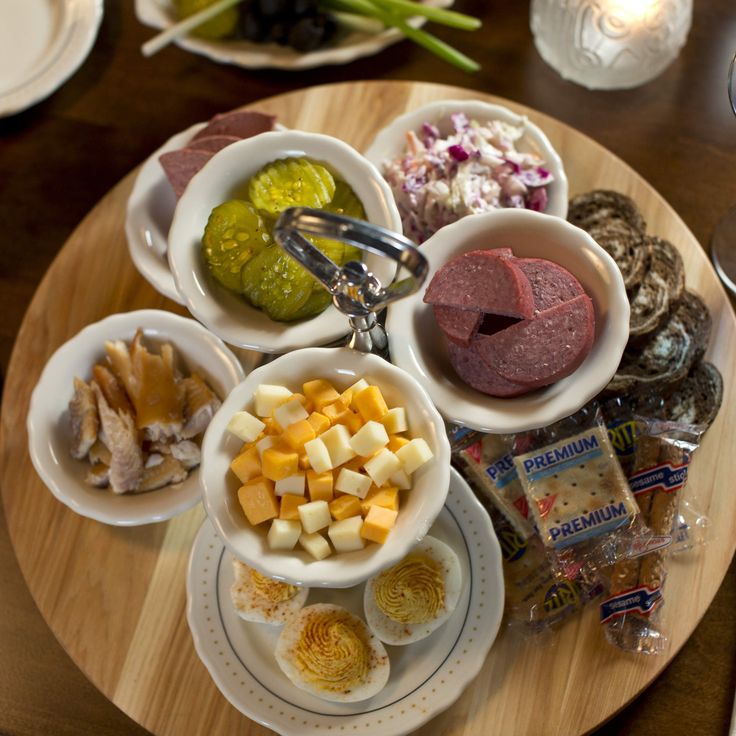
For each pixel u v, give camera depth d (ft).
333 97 2.10
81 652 1.76
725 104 2.23
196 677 1.73
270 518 1.54
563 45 2.16
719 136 2.21
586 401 1.57
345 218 1.30
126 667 1.75
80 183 2.32
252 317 1.70
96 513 1.76
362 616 1.72
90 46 2.29
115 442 1.75
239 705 1.65
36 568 1.82
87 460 1.83
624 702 1.66
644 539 1.68
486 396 1.64
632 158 2.21
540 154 1.89
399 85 2.10
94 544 1.82
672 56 2.15
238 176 1.71
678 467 1.72
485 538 1.69
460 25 2.24
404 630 1.67
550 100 2.28
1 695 1.95
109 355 1.83
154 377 1.79
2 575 2.03
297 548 1.55
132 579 1.79
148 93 2.36
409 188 1.85
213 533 1.74
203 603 1.71
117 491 1.77
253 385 1.59
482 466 1.77
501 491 1.76
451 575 1.67
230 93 2.35
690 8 2.10
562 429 1.77
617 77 2.18
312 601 1.73
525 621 1.71
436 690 1.65
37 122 2.36
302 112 2.09
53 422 1.82
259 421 1.56
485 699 1.68
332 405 1.57
